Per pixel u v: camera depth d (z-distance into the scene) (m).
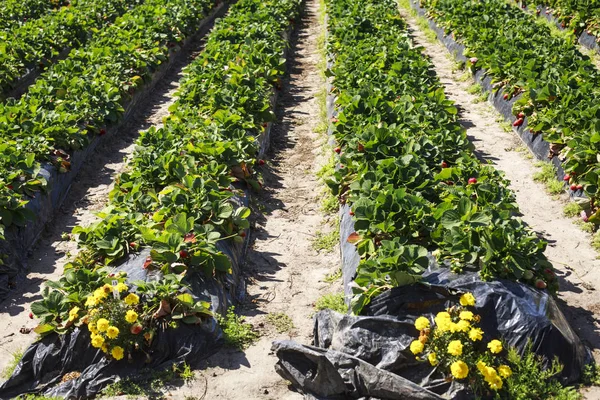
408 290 7.61
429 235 8.59
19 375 7.82
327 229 11.34
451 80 18.53
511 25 19.78
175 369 7.77
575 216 11.02
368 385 7.07
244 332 8.45
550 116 13.11
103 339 7.50
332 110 16.02
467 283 7.59
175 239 8.80
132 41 20.00
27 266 10.66
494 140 14.37
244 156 12.33
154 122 17.12
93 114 14.77
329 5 26.47
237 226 10.20
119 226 9.45
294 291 9.62
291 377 7.42
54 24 21.86
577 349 7.48
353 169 10.87
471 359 6.98
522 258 7.86
